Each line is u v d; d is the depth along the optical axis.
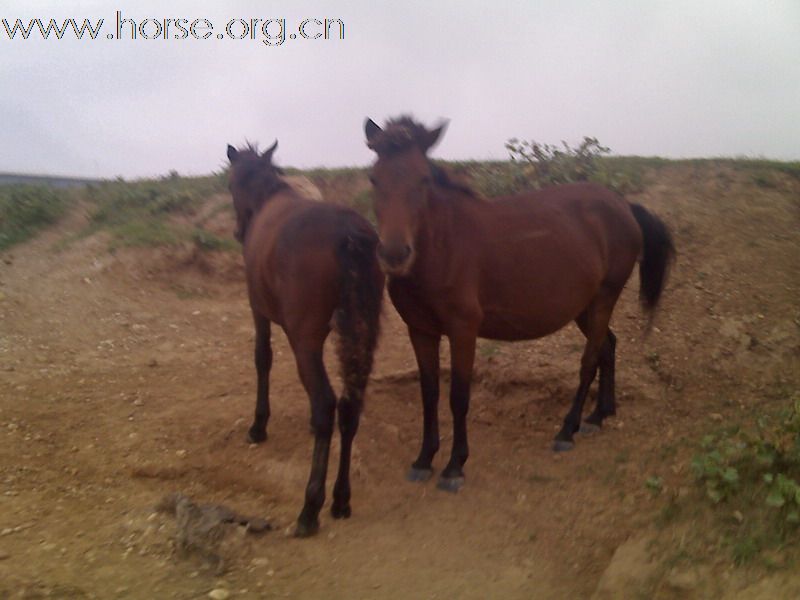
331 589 3.84
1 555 3.80
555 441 5.71
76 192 12.78
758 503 3.84
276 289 4.62
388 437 5.85
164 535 4.16
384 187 4.50
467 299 4.93
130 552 3.97
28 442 5.48
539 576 4.03
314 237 4.42
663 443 5.41
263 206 5.57
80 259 9.77
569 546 4.31
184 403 6.43
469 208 5.12
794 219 8.69
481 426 6.15
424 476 5.23
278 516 4.66
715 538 3.73
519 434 6.01
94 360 7.38
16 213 11.59
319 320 4.40
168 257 9.52
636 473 4.97
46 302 8.67
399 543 4.36
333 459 5.45
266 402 5.73
